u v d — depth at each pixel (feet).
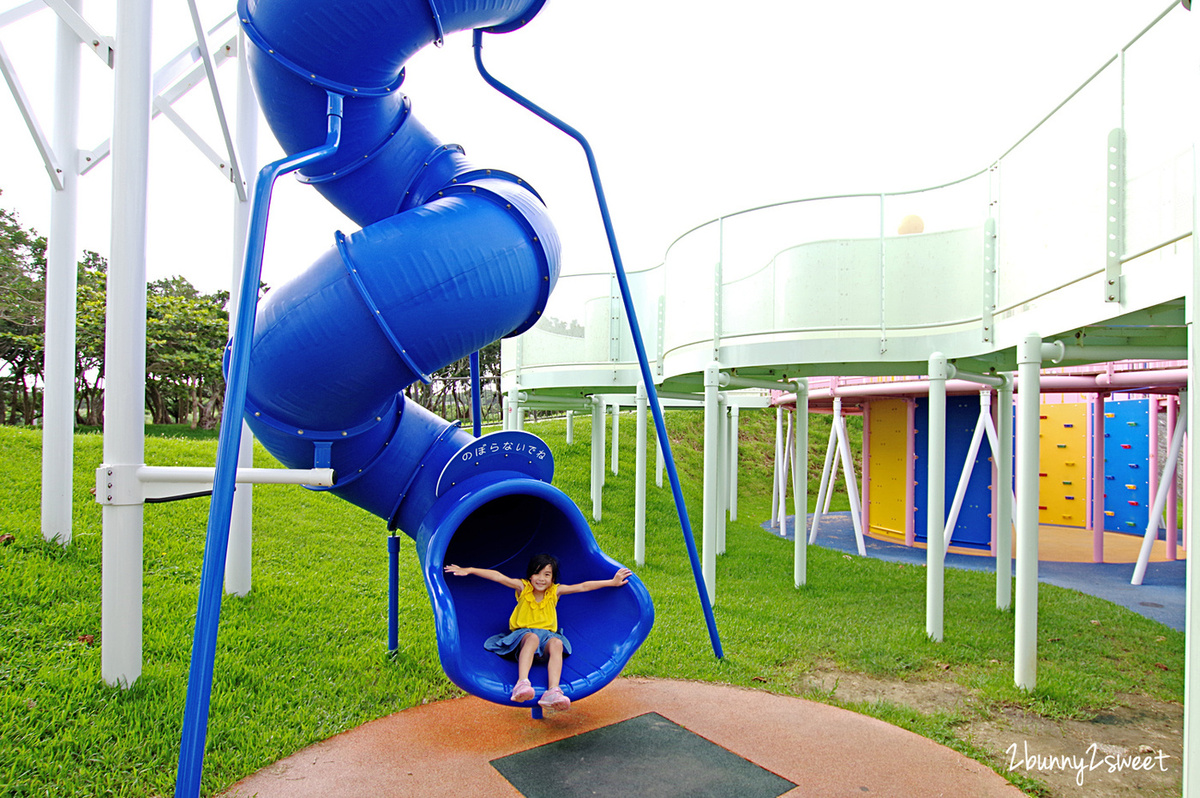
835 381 39.55
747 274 23.80
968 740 13.44
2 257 75.15
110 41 16.89
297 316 11.99
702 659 17.99
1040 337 16.53
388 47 12.11
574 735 13.17
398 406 15.60
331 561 26.17
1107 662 18.76
